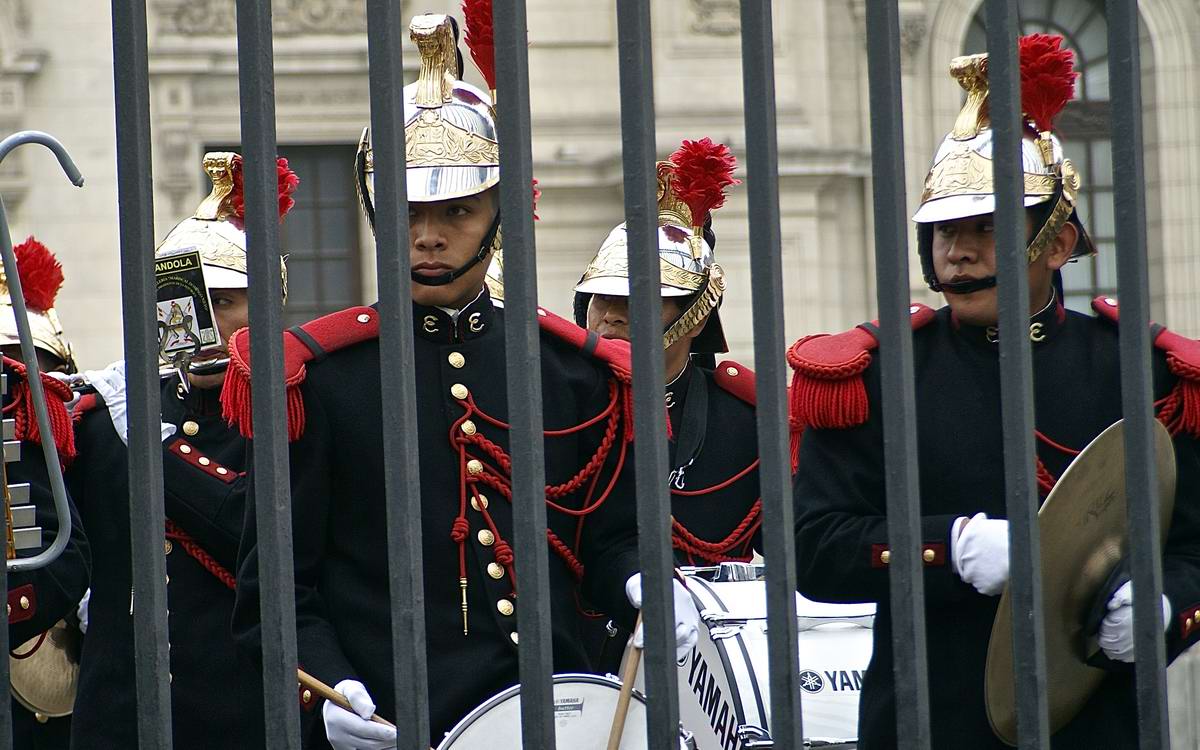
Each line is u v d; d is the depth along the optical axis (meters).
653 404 8.56
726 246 61.62
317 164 63.19
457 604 11.83
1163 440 10.91
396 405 8.69
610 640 15.16
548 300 62.53
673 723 8.56
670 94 62.94
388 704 11.62
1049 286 12.54
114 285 60.31
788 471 8.59
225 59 62.19
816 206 64.06
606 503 12.45
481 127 11.99
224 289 15.41
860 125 64.44
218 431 15.19
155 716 8.83
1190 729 34.00
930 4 63.81
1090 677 11.53
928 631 12.02
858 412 11.96
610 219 62.81
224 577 14.65
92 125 60.44
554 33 62.97
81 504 15.04
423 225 11.98
